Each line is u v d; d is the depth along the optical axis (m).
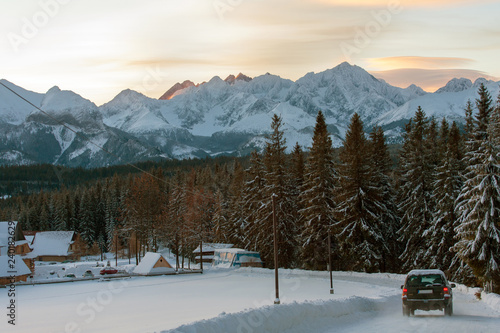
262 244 73.25
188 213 88.44
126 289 51.38
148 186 103.06
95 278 68.06
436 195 55.06
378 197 59.03
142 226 99.38
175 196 112.38
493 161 39.09
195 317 26.44
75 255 132.38
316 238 63.56
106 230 149.88
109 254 146.25
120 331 21.86
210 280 62.44
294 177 75.50
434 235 54.28
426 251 55.75
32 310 34.03
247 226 84.31
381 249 59.38
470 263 40.72
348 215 58.50
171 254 127.69
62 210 154.88
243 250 84.19
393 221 63.66
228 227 100.38
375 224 58.50
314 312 20.56
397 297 31.55
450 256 53.97
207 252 104.50
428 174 58.78
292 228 71.56
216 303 34.47
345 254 59.75
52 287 56.56
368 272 58.09
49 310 33.78
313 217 64.06
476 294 33.94
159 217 97.44
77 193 169.25
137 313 29.62
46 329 24.31
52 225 157.38
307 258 66.69
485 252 39.53
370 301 26.38
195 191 109.44
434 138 66.00
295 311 19.67
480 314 23.05
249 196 83.94
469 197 42.12
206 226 94.56
